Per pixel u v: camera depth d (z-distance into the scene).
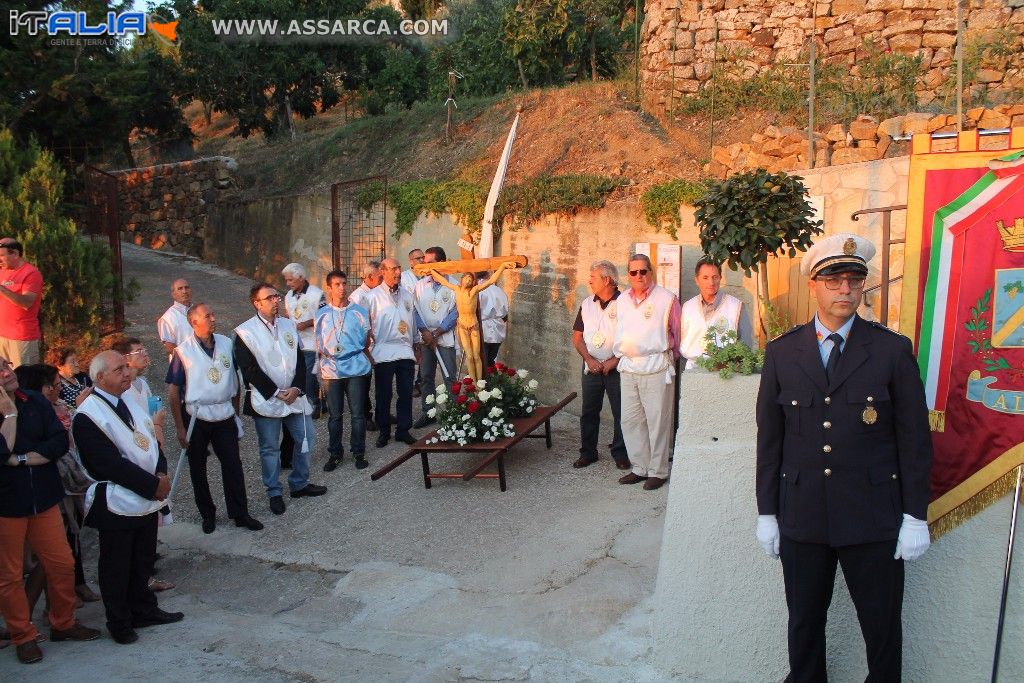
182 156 22.36
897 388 3.52
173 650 5.16
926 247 4.10
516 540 6.25
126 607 5.41
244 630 5.40
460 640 4.92
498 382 7.73
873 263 7.04
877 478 3.51
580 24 15.30
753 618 4.23
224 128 26.62
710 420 4.27
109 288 12.43
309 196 15.02
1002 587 3.75
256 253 16.69
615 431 7.54
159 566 6.67
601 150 11.35
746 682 4.25
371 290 8.60
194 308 6.88
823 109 10.23
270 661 4.84
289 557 6.52
